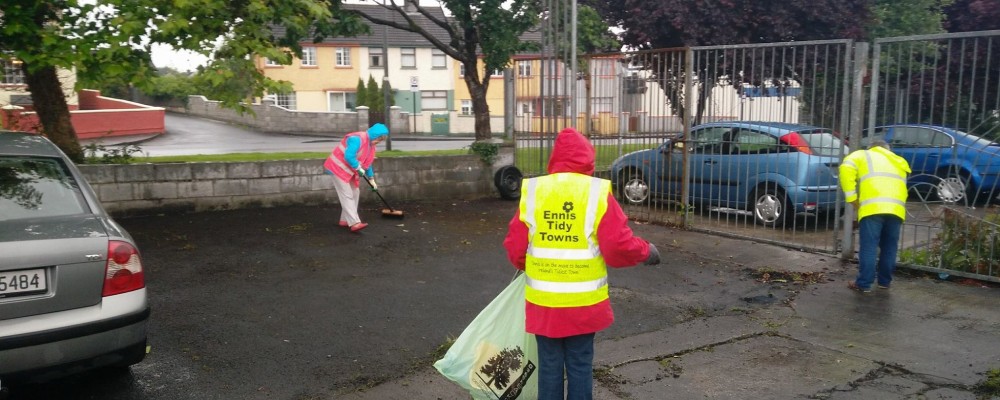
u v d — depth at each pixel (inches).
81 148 372.2
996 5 567.2
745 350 200.8
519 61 474.3
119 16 284.8
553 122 449.7
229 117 1512.1
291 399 165.6
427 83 1800.0
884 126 289.1
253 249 307.4
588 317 134.4
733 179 371.6
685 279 277.9
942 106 272.8
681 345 205.0
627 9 580.7
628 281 274.4
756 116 352.8
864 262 254.7
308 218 376.8
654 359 194.1
